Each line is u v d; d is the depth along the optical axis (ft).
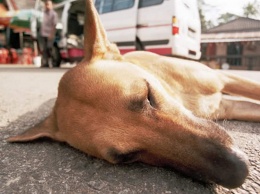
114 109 0.78
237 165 0.66
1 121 1.34
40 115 1.42
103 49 0.99
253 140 0.99
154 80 0.89
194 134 0.73
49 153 0.92
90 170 0.80
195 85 1.11
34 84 2.69
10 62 8.66
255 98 1.20
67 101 0.89
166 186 0.71
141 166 0.81
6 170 0.82
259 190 0.68
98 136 0.78
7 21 8.30
